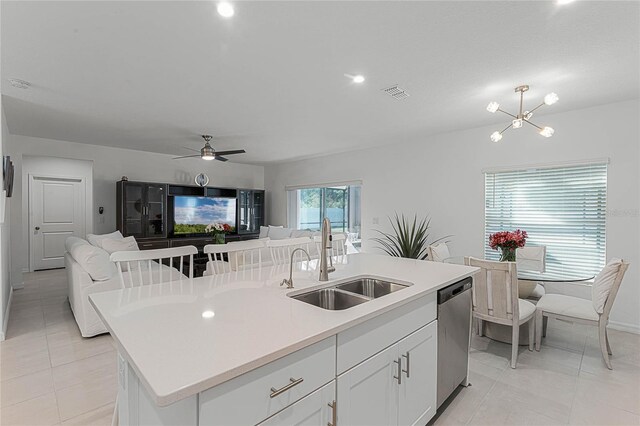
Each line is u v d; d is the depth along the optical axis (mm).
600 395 2236
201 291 1729
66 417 1978
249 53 2365
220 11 1857
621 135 3428
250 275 2146
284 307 1448
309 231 6195
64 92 3156
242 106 3582
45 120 4168
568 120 3768
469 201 4617
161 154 6770
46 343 2988
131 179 6391
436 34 2105
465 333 2271
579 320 2730
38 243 6309
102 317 1337
